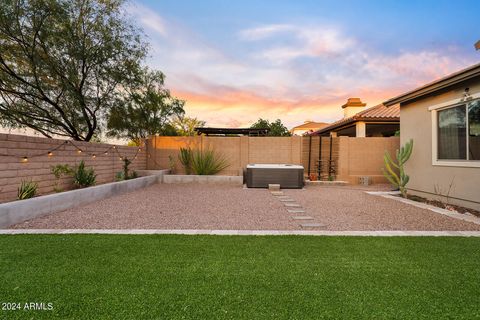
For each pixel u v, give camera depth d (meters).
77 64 8.48
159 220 4.47
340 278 2.30
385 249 3.02
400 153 7.18
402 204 5.98
